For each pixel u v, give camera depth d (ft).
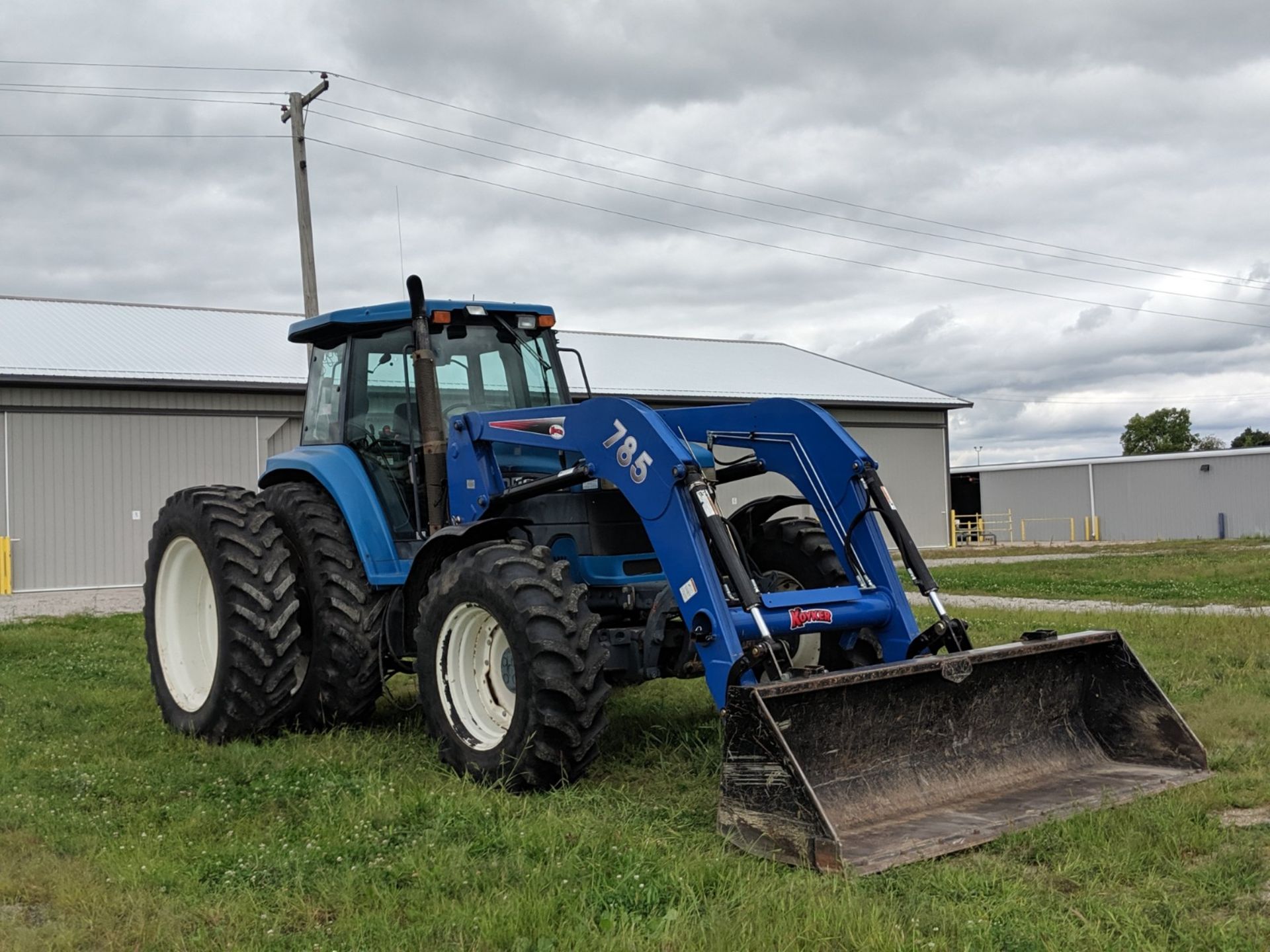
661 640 17.84
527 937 11.67
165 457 72.18
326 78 63.67
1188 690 24.61
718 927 11.51
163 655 23.88
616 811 16.12
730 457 23.79
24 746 20.94
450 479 20.94
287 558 21.88
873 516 19.06
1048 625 37.35
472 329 23.29
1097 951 11.08
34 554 68.23
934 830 14.47
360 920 12.22
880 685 15.42
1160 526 145.38
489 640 18.37
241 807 16.87
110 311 86.28
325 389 24.27
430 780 17.83
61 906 12.90
